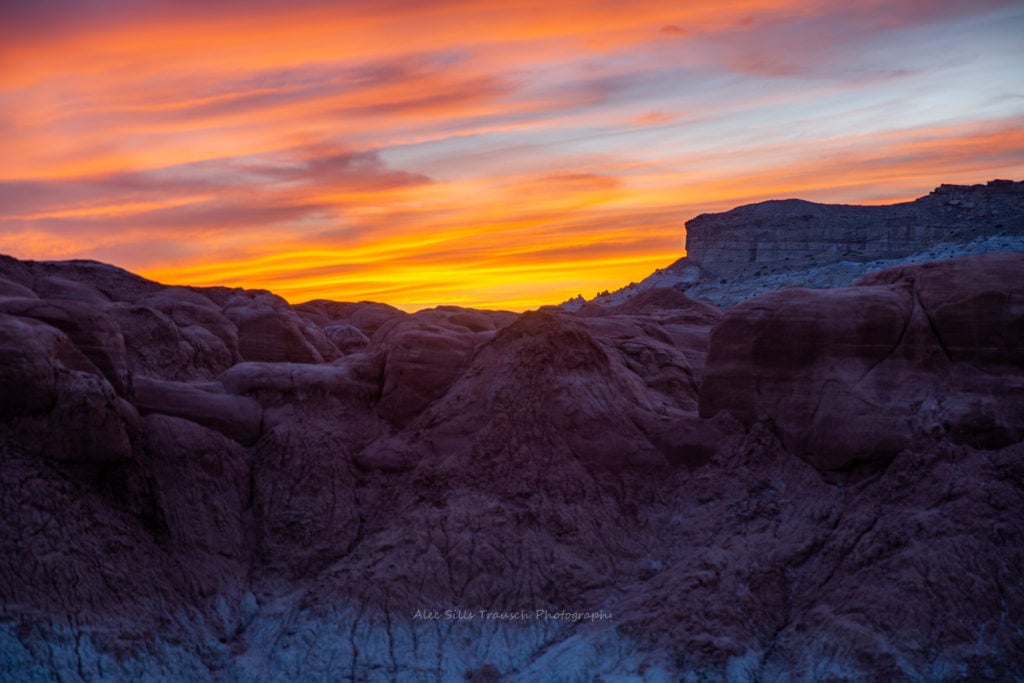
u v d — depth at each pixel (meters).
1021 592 34.03
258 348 56.00
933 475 37.81
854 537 37.41
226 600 38.56
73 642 33.62
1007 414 38.72
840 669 33.03
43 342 38.34
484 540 39.41
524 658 36.41
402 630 36.66
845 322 42.00
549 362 45.03
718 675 33.62
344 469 43.59
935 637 33.19
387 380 47.28
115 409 38.75
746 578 36.97
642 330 55.19
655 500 42.22
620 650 35.09
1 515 35.06
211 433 43.22
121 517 38.31
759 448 41.94
